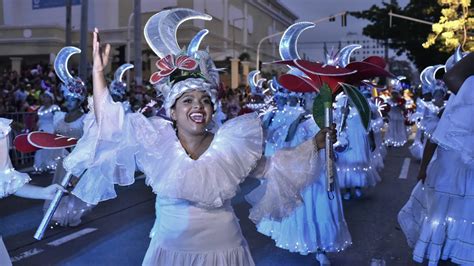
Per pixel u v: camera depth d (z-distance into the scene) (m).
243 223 7.63
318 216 5.70
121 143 3.23
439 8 38.78
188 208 3.18
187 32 34.03
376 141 12.14
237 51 46.38
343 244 5.79
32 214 8.04
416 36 40.91
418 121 14.88
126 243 6.55
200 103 3.22
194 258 3.16
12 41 38.69
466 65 4.57
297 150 3.35
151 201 9.01
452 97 4.77
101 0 40.97
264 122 6.68
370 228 7.45
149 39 3.51
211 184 3.14
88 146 3.22
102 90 3.22
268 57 61.00
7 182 3.32
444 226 5.03
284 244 5.80
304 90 5.32
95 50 3.22
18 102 15.58
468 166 4.89
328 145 3.35
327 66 3.87
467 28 26.69
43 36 38.62
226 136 3.24
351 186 9.29
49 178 11.19
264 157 3.39
